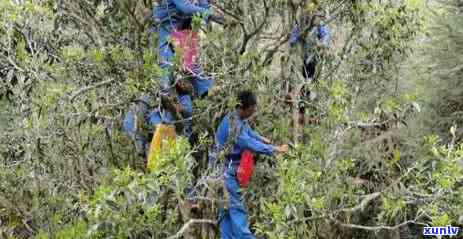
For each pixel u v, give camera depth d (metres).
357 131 7.01
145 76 5.88
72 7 6.38
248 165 6.26
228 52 6.45
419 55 8.26
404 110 6.50
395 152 6.83
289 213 5.33
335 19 7.12
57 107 5.95
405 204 5.82
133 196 4.92
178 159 5.07
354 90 7.10
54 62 6.20
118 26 6.30
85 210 5.06
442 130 7.75
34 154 6.18
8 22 5.95
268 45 6.72
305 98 6.89
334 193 5.96
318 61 6.93
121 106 6.18
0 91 6.17
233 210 6.35
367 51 7.04
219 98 6.49
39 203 6.25
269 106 6.74
